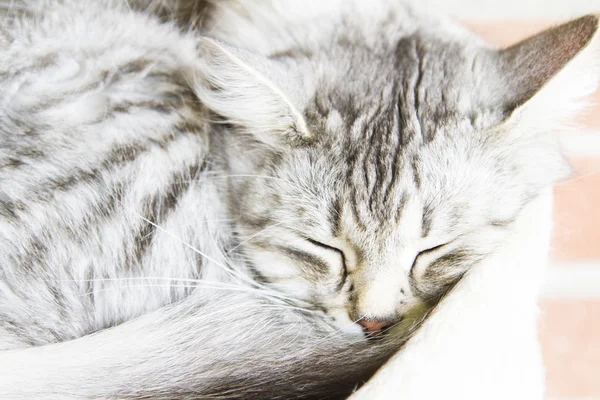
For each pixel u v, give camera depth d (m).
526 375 0.49
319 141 0.51
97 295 0.51
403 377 0.48
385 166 0.50
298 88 0.51
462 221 0.50
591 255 0.56
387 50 0.54
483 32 0.59
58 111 0.52
